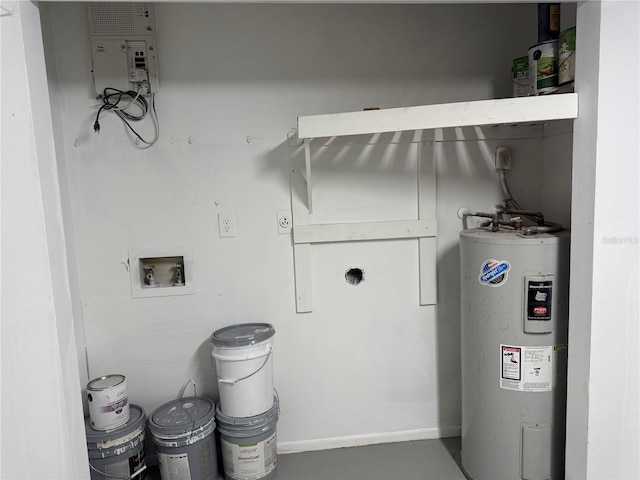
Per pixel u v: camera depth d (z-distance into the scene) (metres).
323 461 2.05
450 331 2.16
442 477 1.92
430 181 2.03
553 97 1.42
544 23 1.63
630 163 1.36
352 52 1.97
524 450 1.69
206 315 2.02
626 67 1.32
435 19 1.99
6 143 1.15
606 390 1.45
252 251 2.02
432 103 2.03
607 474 1.49
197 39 1.89
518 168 2.08
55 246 1.24
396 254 2.09
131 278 1.96
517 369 1.65
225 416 1.85
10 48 1.12
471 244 1.72
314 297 2.08
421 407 2.19
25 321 1.21
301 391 2.13
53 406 1.25
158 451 1.80
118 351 1.99
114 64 1.83
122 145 1.90
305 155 1.80
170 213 1.96
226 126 1.95
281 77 1.95
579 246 1.45
